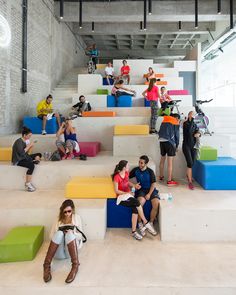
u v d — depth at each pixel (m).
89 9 10.55
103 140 6.88
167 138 4.82
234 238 3.63
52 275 2.81
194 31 13.91
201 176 4.84
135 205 3.74
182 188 4.73
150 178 4.09
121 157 5.60
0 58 6.18
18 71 7.17
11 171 4.66
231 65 14.29
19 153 4.46
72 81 11.88
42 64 9.30
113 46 18.75
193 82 12.09
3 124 6.39
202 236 3.64
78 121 6.88
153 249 3.39
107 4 10.45
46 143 5.90
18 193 4.41
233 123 8.13
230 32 11.14
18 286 2.63
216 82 16.73
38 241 3.39
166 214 3.63
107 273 2.83
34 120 6.94
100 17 10.61
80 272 2.84
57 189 4.64
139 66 11.55
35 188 4.64
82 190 4.06
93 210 3.63
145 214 4.09
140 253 3.28
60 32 11.79
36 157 4.89
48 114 6.82
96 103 8.51
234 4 10.13
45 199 4.09
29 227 3.62
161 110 6.50
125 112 7.89
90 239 3.65
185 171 5.42
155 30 13.95
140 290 2.60
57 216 3.57
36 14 8.61
